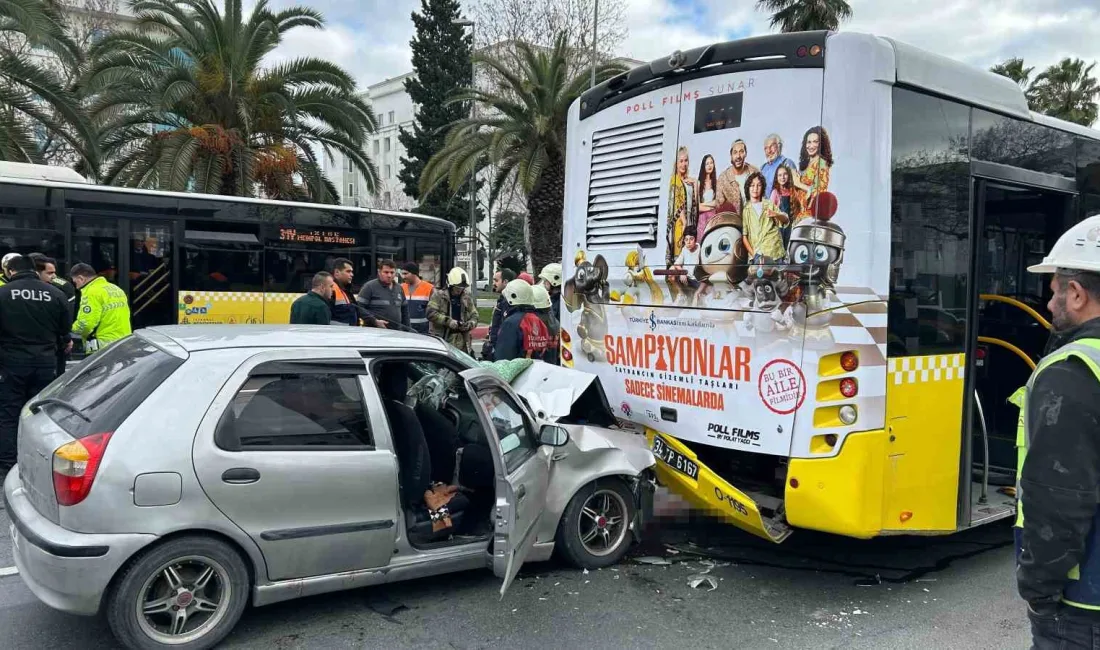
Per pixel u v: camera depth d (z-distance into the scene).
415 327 11.46
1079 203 5.77
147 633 3.55
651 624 4.22
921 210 4.47
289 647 3.85
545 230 21.02
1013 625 4.30
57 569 3.37
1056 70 34.72
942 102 4.61
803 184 4.38
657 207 5.16
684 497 5.07
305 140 19.61
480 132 20.98
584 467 4.89
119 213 11.33
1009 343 6.29
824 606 4.52
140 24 17.55
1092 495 2.08
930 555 5.45
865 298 4.22
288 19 18.61
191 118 18.00
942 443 4.63
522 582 4.74
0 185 10.50
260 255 12.48
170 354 3.83
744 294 4.63
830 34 4.34
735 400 4.69
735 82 4.68
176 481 3.52
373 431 4.05
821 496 4.31
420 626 4.12
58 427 3.70
